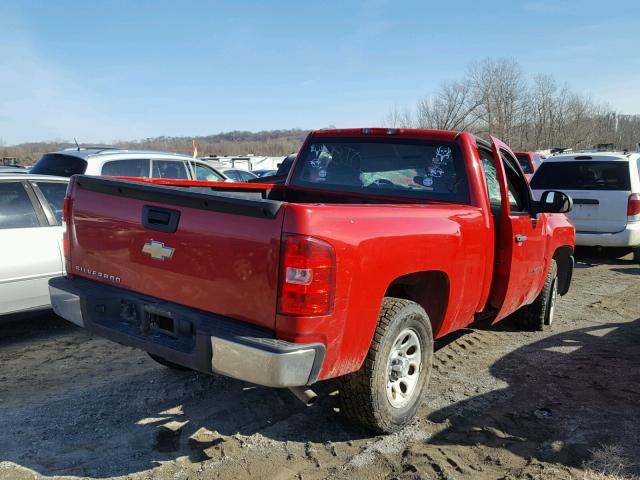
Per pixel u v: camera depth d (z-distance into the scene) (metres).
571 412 4.13
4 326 5.92
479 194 4.25
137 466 3.26
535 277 5.30
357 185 4.83
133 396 4.18
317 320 2.88
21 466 3.21
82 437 3.56
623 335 6.05
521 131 42.69
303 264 2.82
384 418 3.54
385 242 3.23
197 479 3.14
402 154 4.58
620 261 10.63
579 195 10.05
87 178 3.73
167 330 3.31
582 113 47.81
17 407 3.96
